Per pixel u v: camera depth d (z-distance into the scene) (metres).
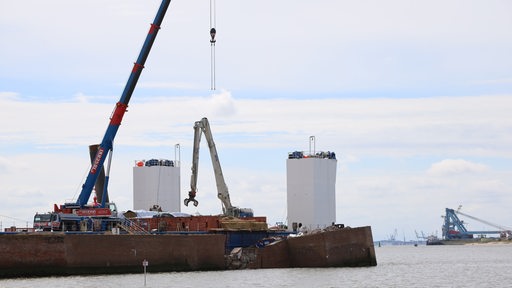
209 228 110.44
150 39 104.94
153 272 91.56
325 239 102.88
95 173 102.88
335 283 83.31
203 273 92.94
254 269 101.69
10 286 74.62
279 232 114.69
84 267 86.25
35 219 95.62
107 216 99.25
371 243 106.38
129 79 104.62
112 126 103.94
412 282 89.44
